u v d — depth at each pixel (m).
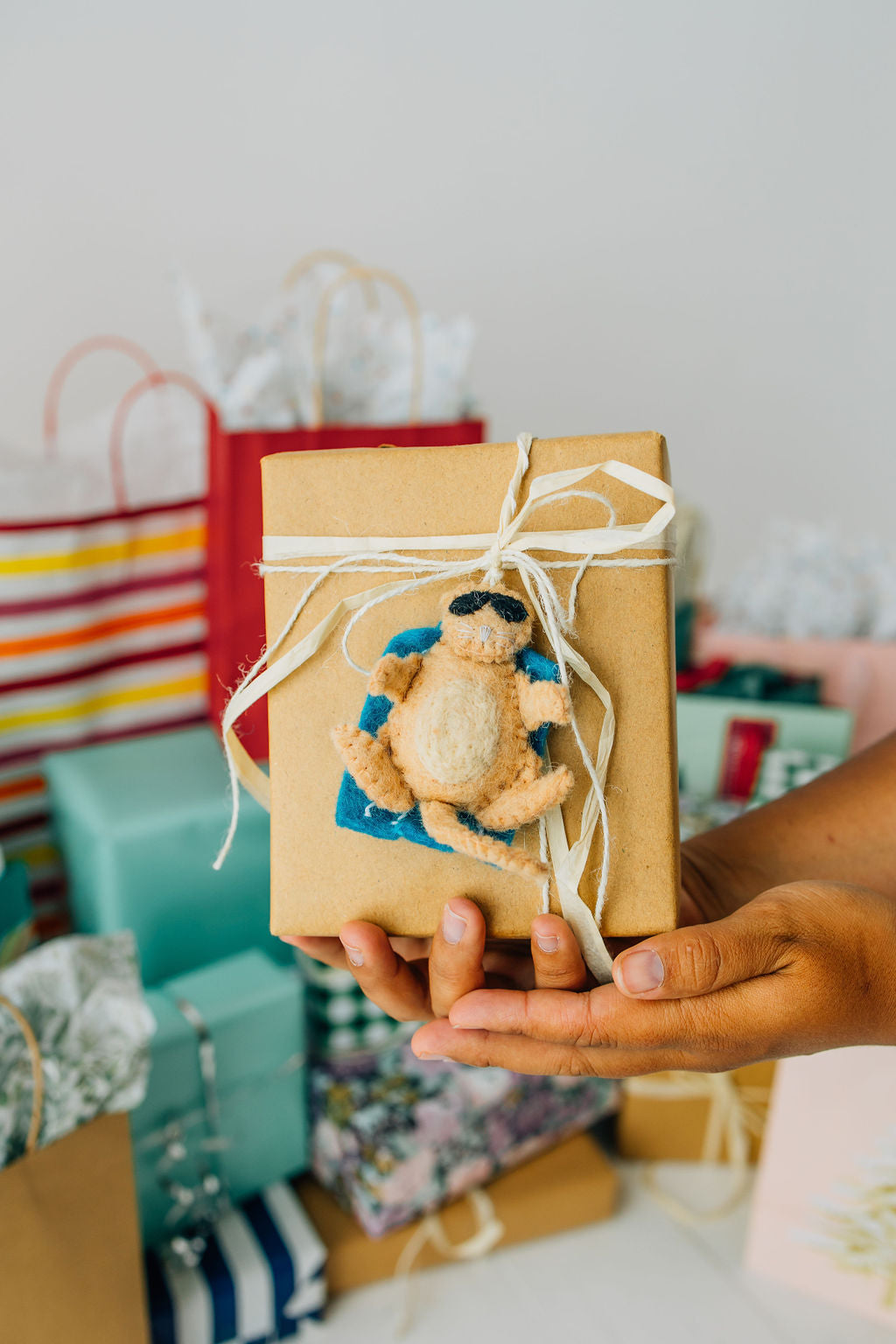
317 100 1.09
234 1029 0.72
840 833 0.57
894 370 1.52
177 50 1.00
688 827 0.87
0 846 0.88
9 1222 0.56
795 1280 0.78
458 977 0.46
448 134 1.17
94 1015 0.61
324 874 0.46
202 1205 0.74
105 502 0.90
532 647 0.45
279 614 0.47
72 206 0.99
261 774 0.49
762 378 1.45
